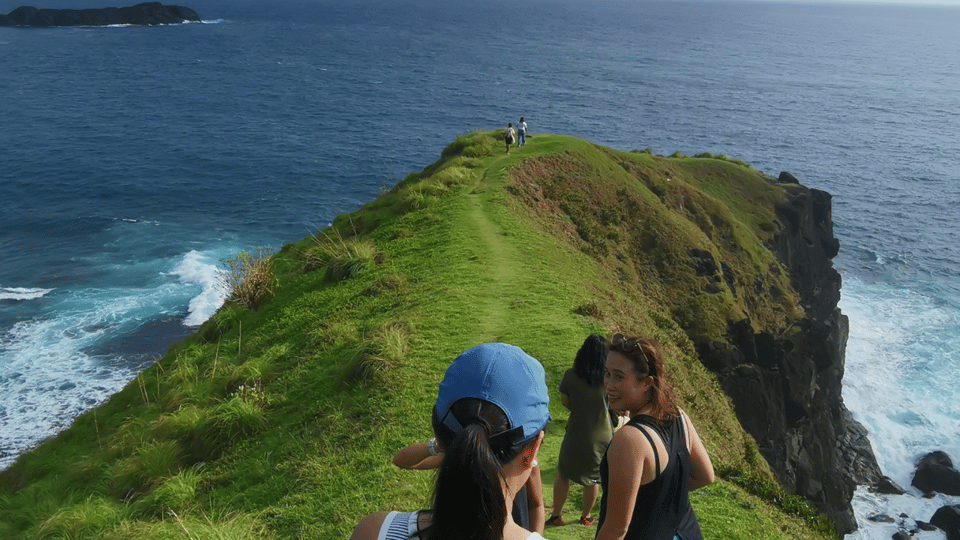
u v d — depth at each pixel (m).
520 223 27.98
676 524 3.87
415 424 12.21
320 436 12.87
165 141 112.62
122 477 14.47
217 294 53.09
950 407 48.78
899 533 35.03
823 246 62.72
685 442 3.88
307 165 102.94
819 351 43.31
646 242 38.25
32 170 90.62
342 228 32.44
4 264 58.12
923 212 104.31
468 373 2.74
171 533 9.73
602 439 7.31
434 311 17.78
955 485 39.06
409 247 25.66
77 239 65.31
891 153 147.00
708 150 141.50
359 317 19.88
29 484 19.17
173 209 77.25
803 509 10.84
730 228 48.72
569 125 155.50
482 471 2.23
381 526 2.43
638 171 48.72
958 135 173.50
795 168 130.25
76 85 163.00
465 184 33.81
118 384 39.94
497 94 189.00
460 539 2.21
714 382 20.77
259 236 70.94
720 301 36.50
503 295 19.00
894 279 76.38
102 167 93.94
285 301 24.95
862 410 48.59
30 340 44.69
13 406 37.16
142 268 58.44
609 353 4.04
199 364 22.84
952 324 63.66
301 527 9.77
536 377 2.82
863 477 40.56
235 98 158.75
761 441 33.59
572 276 22.52
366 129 134.00
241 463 13.36
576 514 8.48
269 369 17.75
